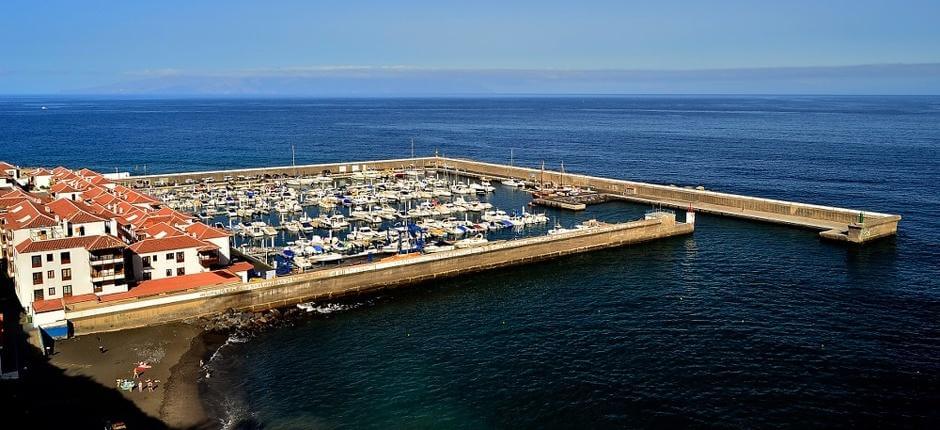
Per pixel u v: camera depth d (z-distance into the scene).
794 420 77.31
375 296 122.94
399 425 77.50
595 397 83.31
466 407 81.44
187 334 102.12
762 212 185.00
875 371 88.62
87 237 107.06
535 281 131.62
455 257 134.75
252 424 77.31
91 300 102.56
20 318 102.25
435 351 97.75
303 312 113.50
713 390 84.44
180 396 82.94
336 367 92.44
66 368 88.88
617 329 104.62
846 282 125.38
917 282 124.88
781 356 93.50
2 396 80.31
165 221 134.75
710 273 133.62
